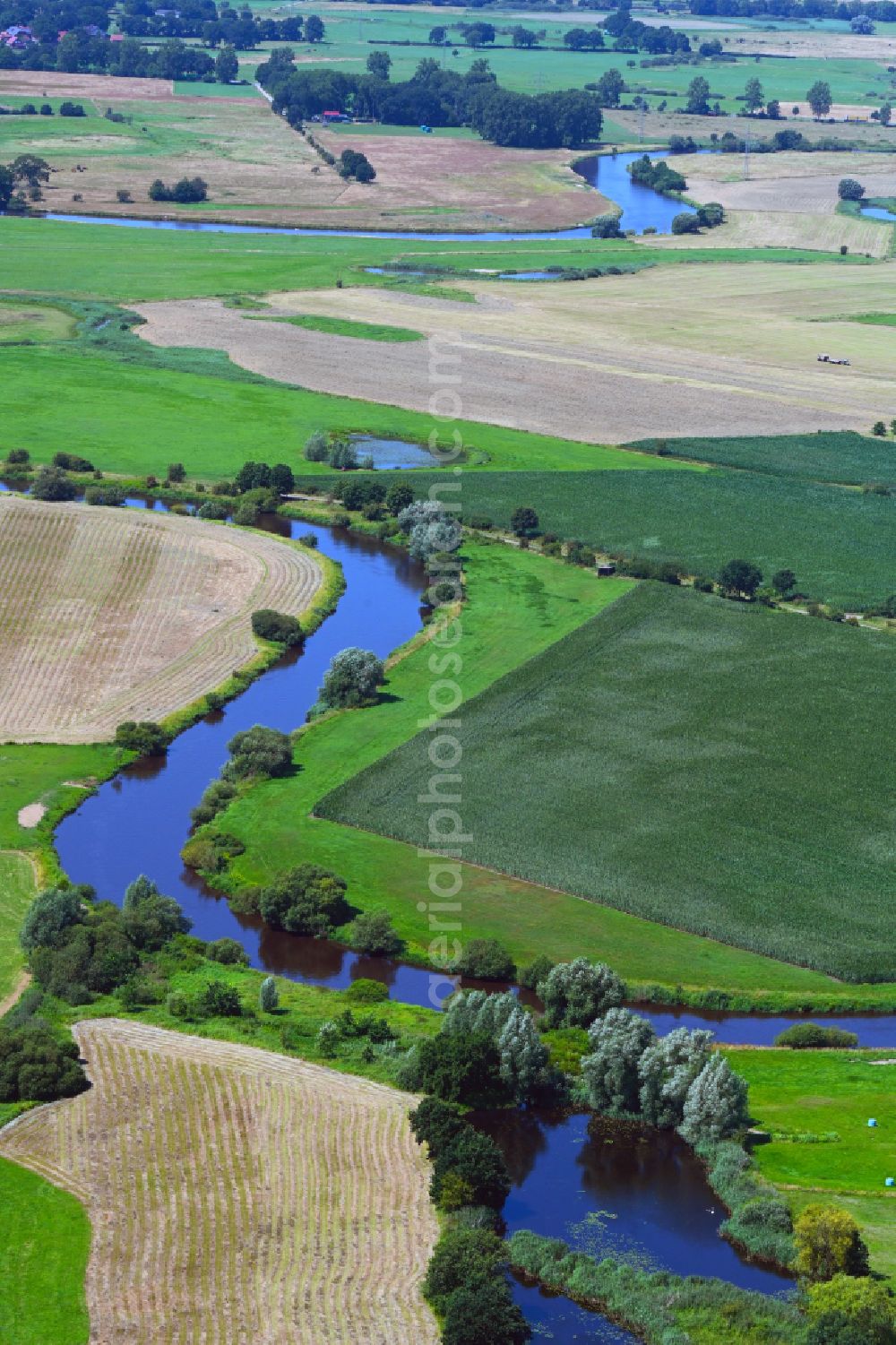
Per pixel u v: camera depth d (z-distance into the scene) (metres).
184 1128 99.31
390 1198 93.38
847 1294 82.56
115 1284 85.75
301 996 115.75
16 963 118.19
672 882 129.38
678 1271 89.50
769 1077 106.56
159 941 121.62
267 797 142.62
